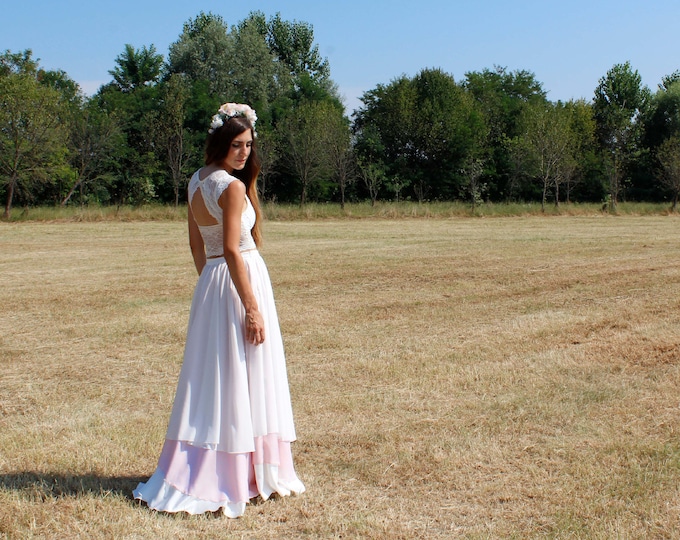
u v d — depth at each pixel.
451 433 4.85
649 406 5.41
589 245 18.53
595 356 7.00
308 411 5.33
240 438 3.55
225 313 3.61
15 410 5.43
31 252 17.19
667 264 14.40
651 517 3.58
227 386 3.58
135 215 30.72
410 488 3.98
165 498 3.63
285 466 3.86
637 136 50.69
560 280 12.36
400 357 7.00
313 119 40.41
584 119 52.47
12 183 29.58
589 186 50.56
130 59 54.69
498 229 25.44
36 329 8.39
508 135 54.19
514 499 3.83
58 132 30.83
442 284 11.99
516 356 7.04
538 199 50.94
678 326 8.40
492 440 4.70
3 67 32.19
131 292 11.17
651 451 4.48
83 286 11.78
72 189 37.44
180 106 40.38
